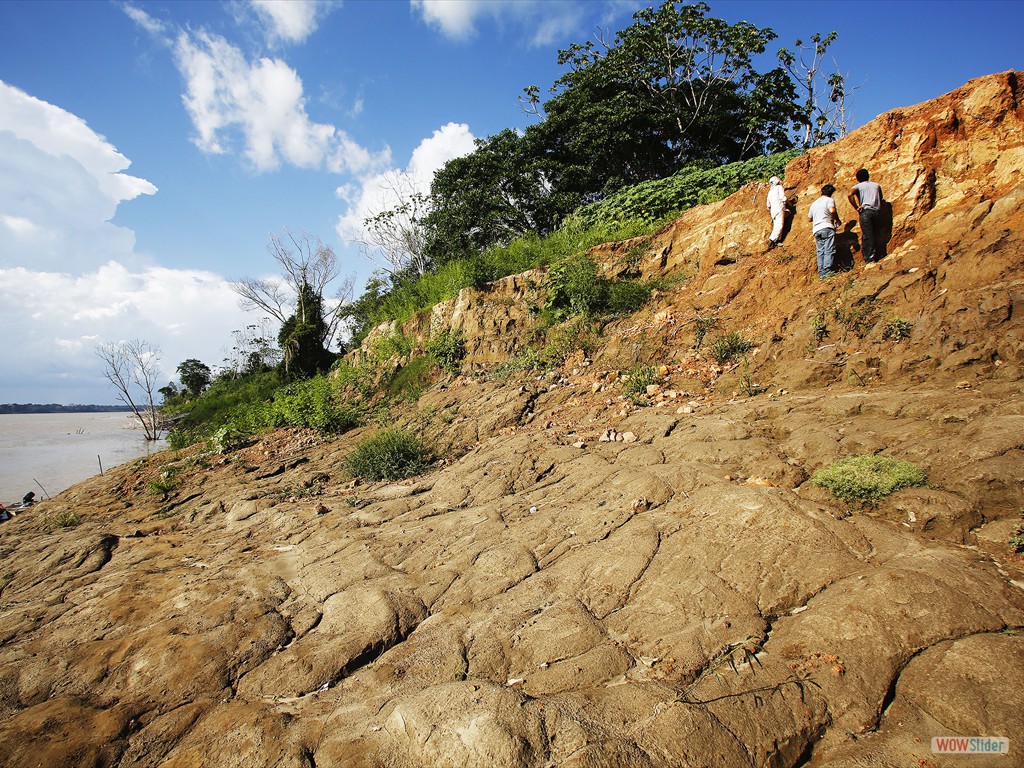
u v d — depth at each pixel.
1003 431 3.57
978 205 6.26
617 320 9.43
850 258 7.42
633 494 4.43
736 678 2.49
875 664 2.40
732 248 9.09
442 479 6.11
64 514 8.61
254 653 3.37
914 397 4.62
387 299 16.83
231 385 26.02
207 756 2.57
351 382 13.32
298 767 2.40
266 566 4.61
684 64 17.05
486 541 4.32
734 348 7.37
